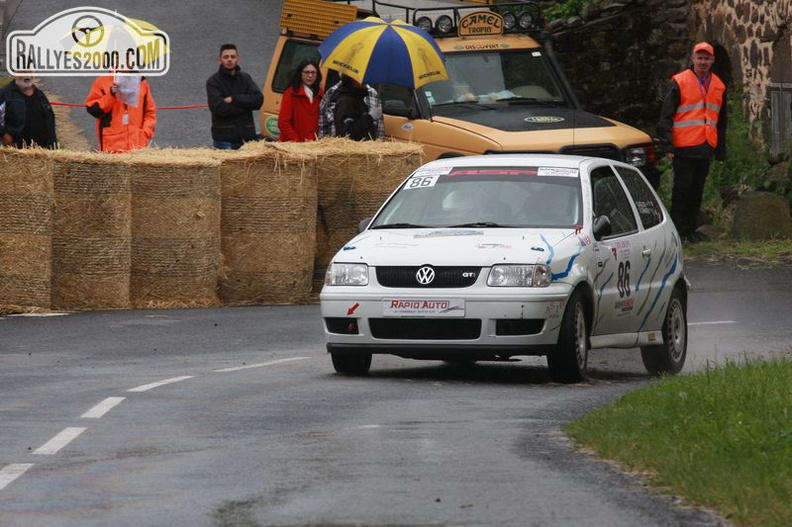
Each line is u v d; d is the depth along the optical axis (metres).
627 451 28.95
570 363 41.41
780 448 27.91
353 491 26.50
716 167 88.12
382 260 41.72
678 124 76.75
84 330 54.28
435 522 24.09
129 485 27.55
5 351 48.59
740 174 87.50
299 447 31.12
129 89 70.31
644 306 46.03
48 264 59.88
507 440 31.44
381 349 41.53
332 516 24.61
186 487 27.27
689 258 73.62
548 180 45.19
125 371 43.69
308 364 45.53
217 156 63.66
